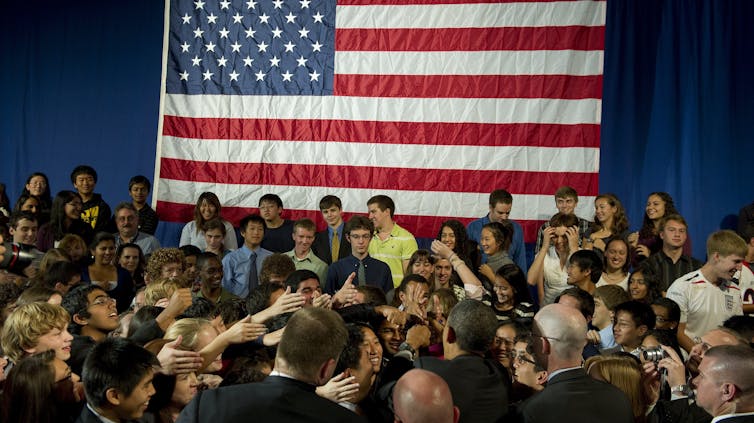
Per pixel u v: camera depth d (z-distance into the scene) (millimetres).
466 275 5707
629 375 3797
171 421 3396
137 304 5445
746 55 8500
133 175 9742
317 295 5473
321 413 2824
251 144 9039
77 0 9875
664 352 4121
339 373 3500
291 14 9023
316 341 2875
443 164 8711
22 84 9961
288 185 8969
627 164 8695
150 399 3373
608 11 8672
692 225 8586
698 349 4238
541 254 7473
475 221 8352
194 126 9125
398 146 8789
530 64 8578
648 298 6293
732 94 8523
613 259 6770
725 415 3271
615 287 5625
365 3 8867
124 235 8195
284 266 6262
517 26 8594
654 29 8633
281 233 8500
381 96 8828
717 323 5934
